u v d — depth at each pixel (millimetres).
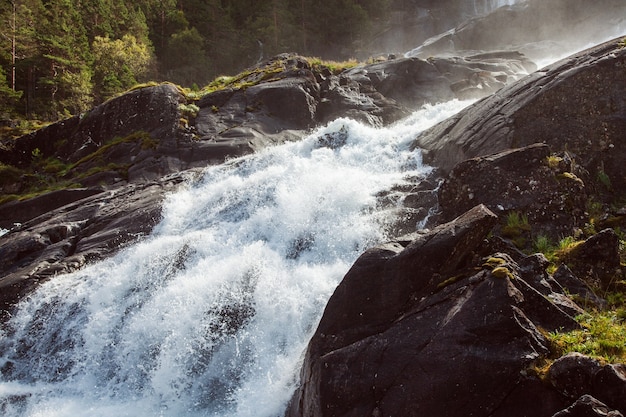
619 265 6660
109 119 18812
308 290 7773
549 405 4840
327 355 5801
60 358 8820
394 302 5965
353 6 48375
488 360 5109
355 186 9641
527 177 7910
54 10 41500
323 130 12992
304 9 48844
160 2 50906
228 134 16766
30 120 34500
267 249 8945
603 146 8625
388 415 5277
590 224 7656
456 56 23281
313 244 8844
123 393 7922
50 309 9633
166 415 7262
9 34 38500
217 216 10961
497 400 5016
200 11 52000
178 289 8562
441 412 5133
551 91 9102
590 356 4852
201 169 14250
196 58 46000
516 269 5977
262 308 7801
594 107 8828
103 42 42594
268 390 6926
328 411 5551
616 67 8875
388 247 6379
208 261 9172
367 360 5602
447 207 8359
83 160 17750
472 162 8281
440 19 47156
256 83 19234
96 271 10086
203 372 7590
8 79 38688
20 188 18344
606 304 6215
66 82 36438
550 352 5230
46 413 7680
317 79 19453
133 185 14234
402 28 47812
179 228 11078
